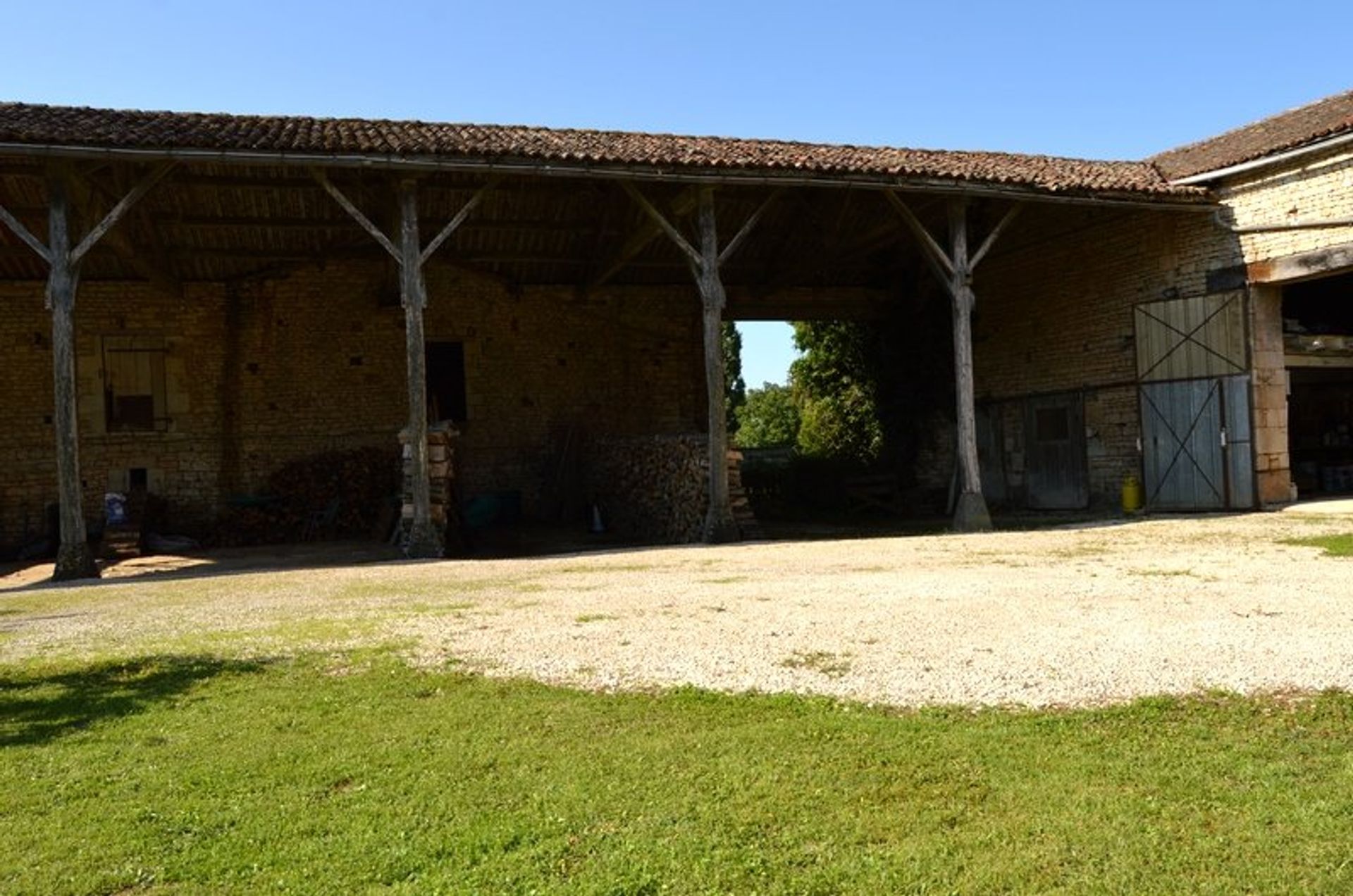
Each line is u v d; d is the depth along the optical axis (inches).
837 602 242.7
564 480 637.9
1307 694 151.2
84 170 411.8
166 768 132.2
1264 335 492.4
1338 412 652.1
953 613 221.6
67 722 154.4
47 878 100.5
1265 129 526.9
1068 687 159.2
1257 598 231.0
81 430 566.3
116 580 362.0
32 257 544.4
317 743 140.9
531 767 129.2
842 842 104.8
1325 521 421.4
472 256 613.3
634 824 110.2
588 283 649.0
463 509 567.5
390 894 95.3
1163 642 185.8
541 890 95.2
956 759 128.2
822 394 828.0
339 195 400.2
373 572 347.6
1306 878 94.3
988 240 480.1
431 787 122.9
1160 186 496.1
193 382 585.3
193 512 579.8
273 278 600.1
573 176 412.5
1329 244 449.7
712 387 441.4
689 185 458.9
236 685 175.0
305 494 576.1
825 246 598.5
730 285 681.0
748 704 155.6
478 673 179.5
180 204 513.3
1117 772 122.5
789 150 487.8
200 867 102.0
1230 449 499.5
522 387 647.8
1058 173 505.7
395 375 621.0
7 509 552.1
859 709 151.6
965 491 475.2
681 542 479.8
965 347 473.4
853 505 677.9
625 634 208.8
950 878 96.1
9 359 557.0
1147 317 538.3
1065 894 92.5
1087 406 578.6
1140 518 495.8
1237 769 122.5
